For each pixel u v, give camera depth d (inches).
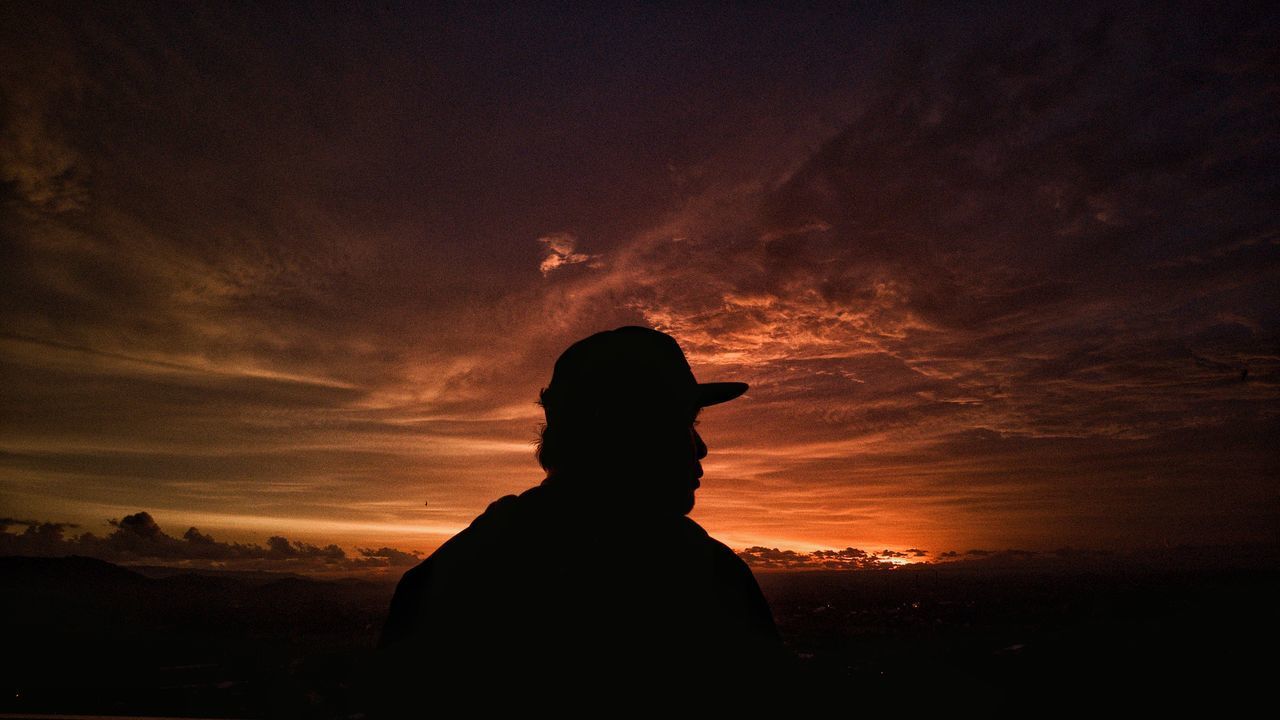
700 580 36.1
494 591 36.1
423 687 34.5
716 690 33.6
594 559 36.3
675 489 39.1
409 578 39.8
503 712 34.1
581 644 34.4
